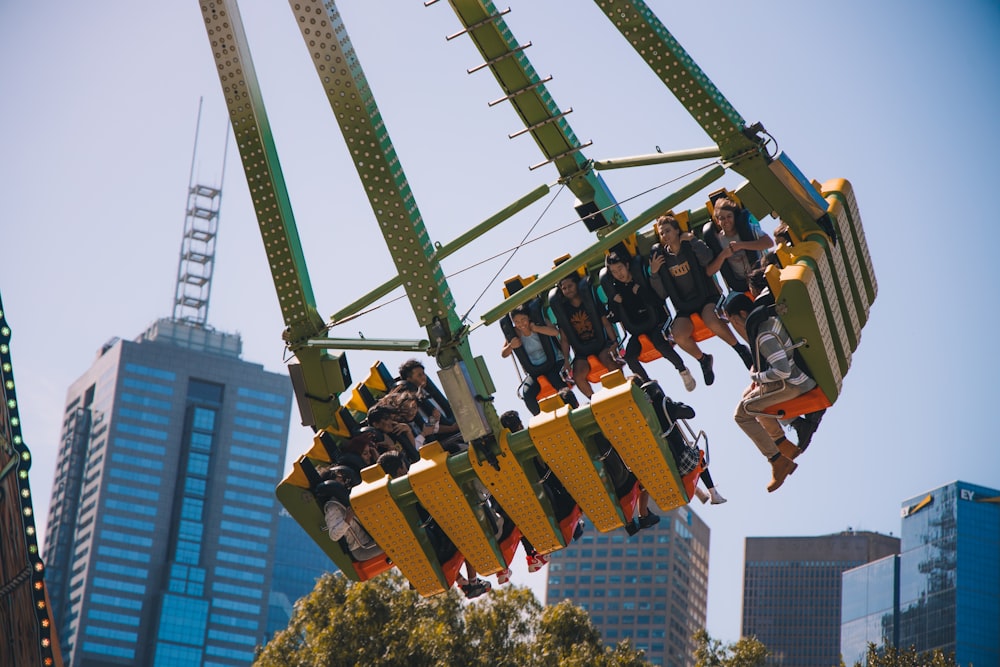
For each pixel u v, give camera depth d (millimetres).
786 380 14297
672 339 16219
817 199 14648
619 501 14656
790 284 13773
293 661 34969
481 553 14906
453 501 14523
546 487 14812
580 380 16812
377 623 34188
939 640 185125
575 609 35625
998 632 183250
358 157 13820
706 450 14328
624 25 14406
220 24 15312
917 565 193375
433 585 15336
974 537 188750
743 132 14492
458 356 14367
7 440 18391
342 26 13633
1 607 18438
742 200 14734
